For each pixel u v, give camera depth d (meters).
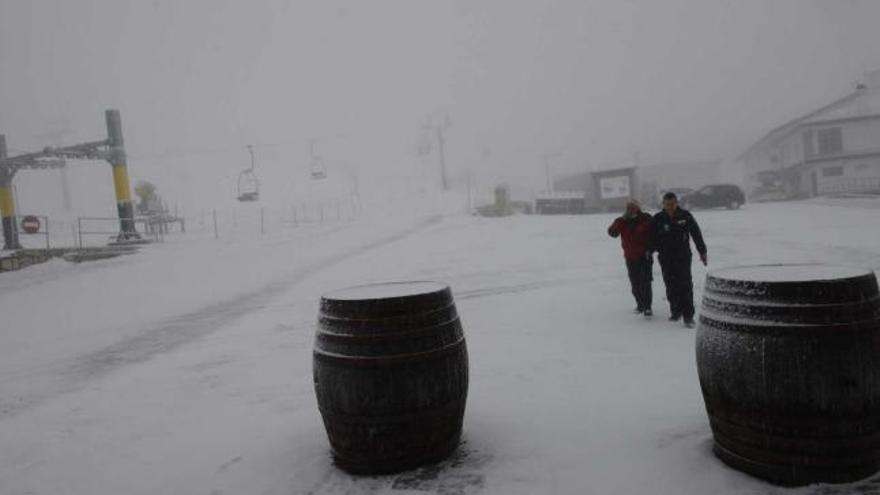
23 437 5.46
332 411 4.04
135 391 6.70
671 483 3.53
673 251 7.71
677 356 6.29
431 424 4.01
